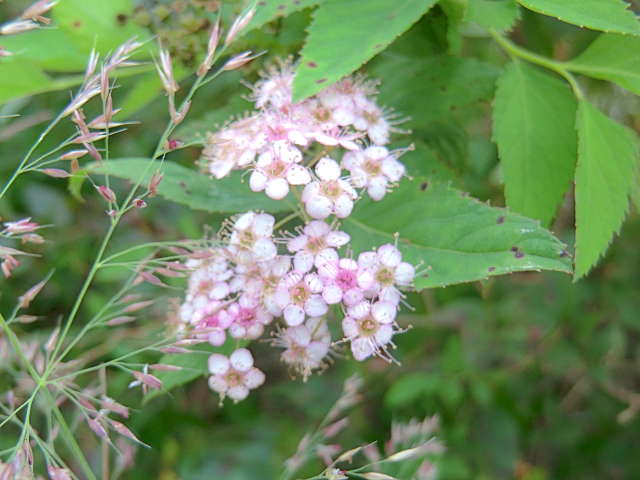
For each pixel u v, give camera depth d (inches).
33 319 2.6
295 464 3.4
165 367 2.5
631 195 3.0
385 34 2.4
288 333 2.7
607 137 2.7
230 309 2.7
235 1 3.2
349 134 2.9
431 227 2.5
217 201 3.0
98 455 4.7
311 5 2.6
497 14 2.8
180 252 2.6
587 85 4.1
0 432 4.6
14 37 3.3
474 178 4.6
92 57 2.5
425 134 3.2
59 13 3.2
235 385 2.8
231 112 3.4
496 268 2.3
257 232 2.6
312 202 2.5
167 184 2.9
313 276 2.5
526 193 2.7
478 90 3.2
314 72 2.4
